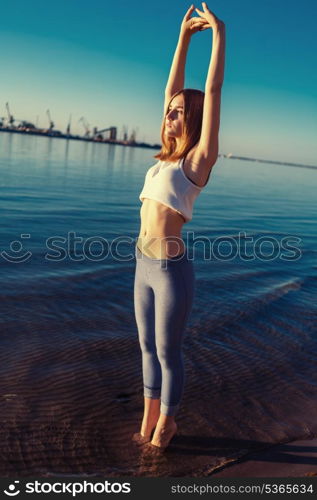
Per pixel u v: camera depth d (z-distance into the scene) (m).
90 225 8.81
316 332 4.50
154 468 2.49
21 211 9.58
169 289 2.40
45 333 3.96
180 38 2.62
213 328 4.38
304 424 2.96
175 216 2.37
